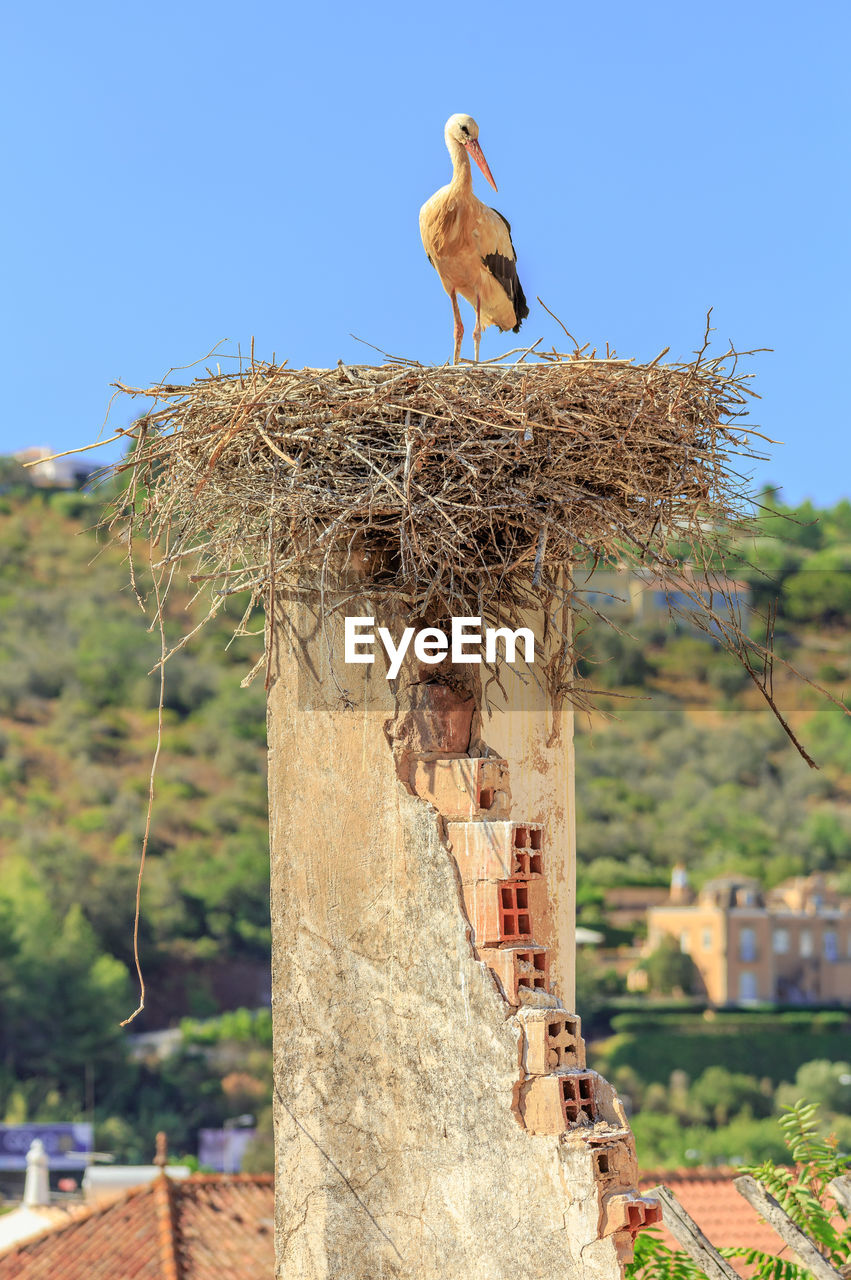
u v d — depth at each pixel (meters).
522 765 6.05
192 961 91.62
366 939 5.50
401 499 5.17
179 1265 15.85
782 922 92.75
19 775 102.50
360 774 5.61
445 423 5.32
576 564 6.13
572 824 6.32
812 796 102.38
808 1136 6.94
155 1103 79.81
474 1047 5.15
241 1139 74.75
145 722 111.50
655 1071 80.94
